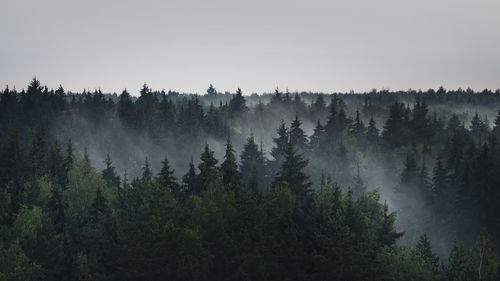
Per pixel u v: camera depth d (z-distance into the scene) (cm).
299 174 6400
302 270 4569
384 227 4931
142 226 4878
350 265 4359
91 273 4675
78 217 6109
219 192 5362
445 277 4316
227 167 6531
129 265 4584
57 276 4784
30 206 6331
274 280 4503
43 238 5003
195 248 4447
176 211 5038
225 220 4866
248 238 4553
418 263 4462
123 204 6059
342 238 4391
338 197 5247
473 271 4162
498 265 4384
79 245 5447
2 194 5894
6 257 4466
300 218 4969
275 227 4766
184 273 4425
